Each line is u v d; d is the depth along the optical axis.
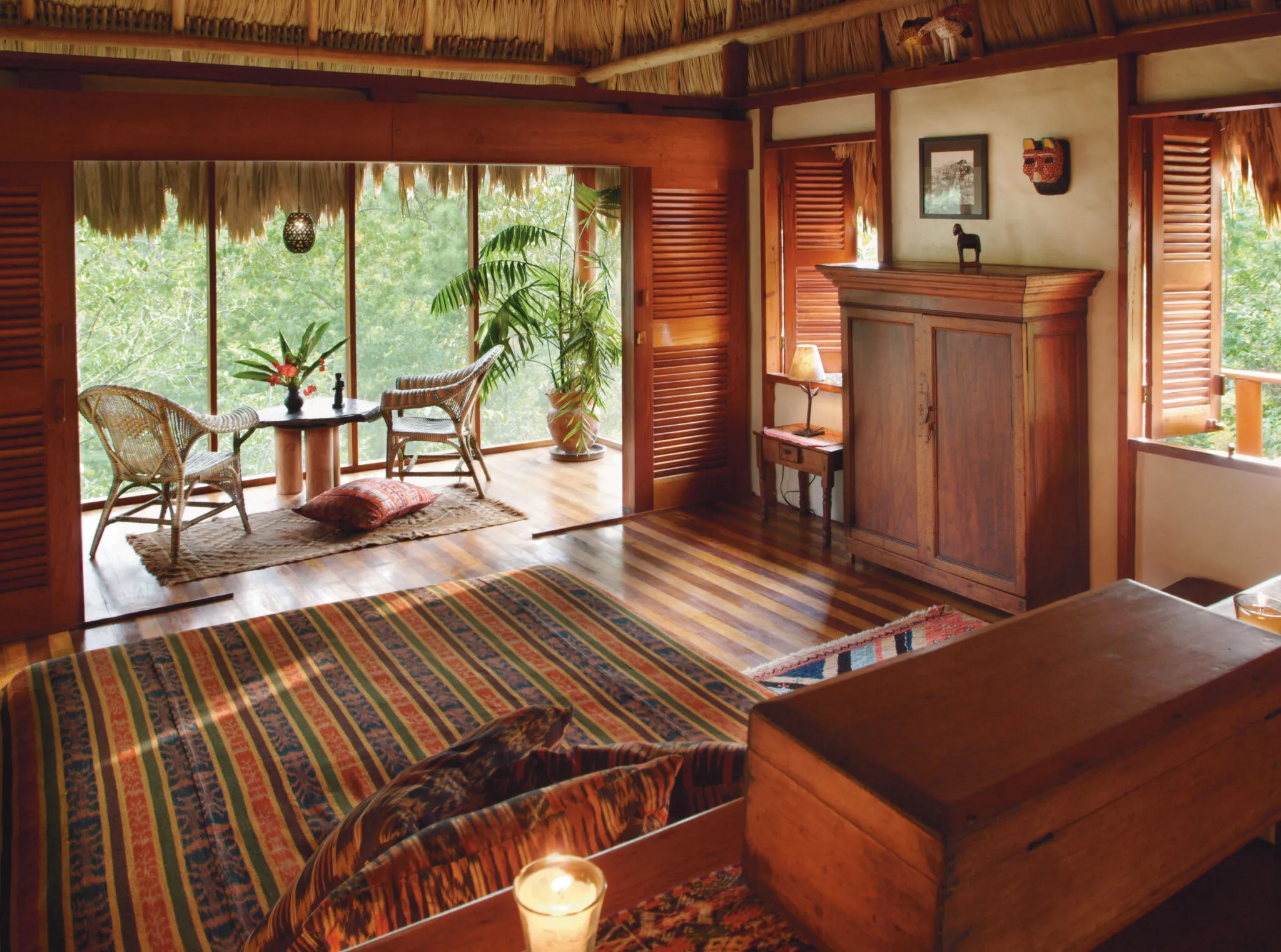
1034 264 4.39
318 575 4.96
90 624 4.34
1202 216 4.12
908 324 4.45
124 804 2.13
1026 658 0.91
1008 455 4.09
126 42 5.14
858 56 5.13
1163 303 4.07
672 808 1.67
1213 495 3.85
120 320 6.13
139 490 6.25
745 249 6.01
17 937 1.73
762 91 5.75
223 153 4.39
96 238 6.00
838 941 0.79
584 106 5.37
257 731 2.41
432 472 6.48
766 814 0.86
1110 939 0.85
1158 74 3.84
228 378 6.45
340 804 2.13
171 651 2.87
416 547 5.39
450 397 6.11
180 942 1.73
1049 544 4.15
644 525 5.76
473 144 4.98
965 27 4.41
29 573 4.22
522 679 2.66
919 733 0.79
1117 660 0.90
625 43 6.21
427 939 0.91
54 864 1.93
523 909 0.75
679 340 5.88
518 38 6.05
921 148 4.84
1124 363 4.04
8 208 3.99
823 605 4.54
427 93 4.85
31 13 4.93
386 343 6.89
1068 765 0.74
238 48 5.31
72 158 4.09
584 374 7.01
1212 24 3.60
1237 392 4.23
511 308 6.86
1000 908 0.71
